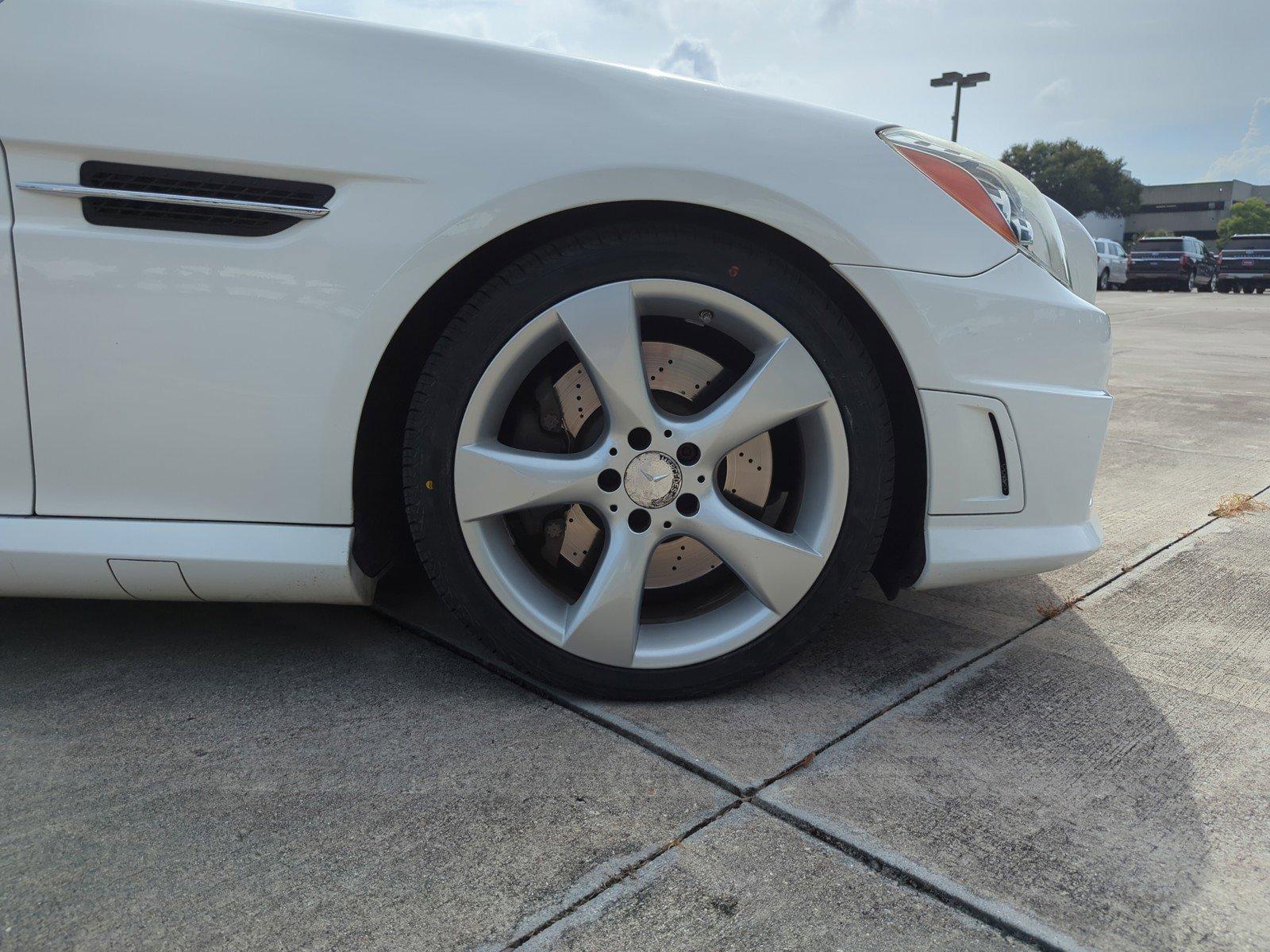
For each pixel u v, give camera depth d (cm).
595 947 110
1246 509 310
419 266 153
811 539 166
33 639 194
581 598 165
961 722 167
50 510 158
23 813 134
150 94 147
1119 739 161
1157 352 843
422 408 159
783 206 157
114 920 113
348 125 151
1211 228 8094
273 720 162
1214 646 203
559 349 171
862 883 122
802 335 160
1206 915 117
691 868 124
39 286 149
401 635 200
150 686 174
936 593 234
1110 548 271
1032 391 170
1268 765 154
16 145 146
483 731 160
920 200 164
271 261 152
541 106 155
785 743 157
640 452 160
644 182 154
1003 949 111
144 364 153
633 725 163
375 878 122
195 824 132
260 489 160
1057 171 6172
